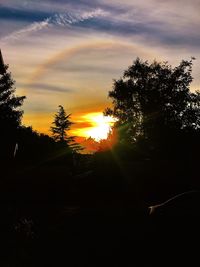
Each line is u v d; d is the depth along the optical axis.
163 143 68.81
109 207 25.19
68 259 11.88
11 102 68.31
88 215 20.25
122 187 35.59
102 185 35.44
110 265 11.27
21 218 15.87
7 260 11.08
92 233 16.00
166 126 74.31
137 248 13.48
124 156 44.72
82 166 44.72
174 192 35.44
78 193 33.28
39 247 13.16
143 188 35.88
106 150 42.66
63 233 15.84
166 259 12.05
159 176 36.97
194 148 61.41
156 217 14.56
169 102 81.44
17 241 12.89
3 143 31.03
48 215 20.81
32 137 61.97
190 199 14.65
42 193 31.50
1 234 12.85
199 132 66.00
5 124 40.00
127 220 17.62
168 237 14.12
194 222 14.18
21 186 31.19
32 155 51.69
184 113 80.00
